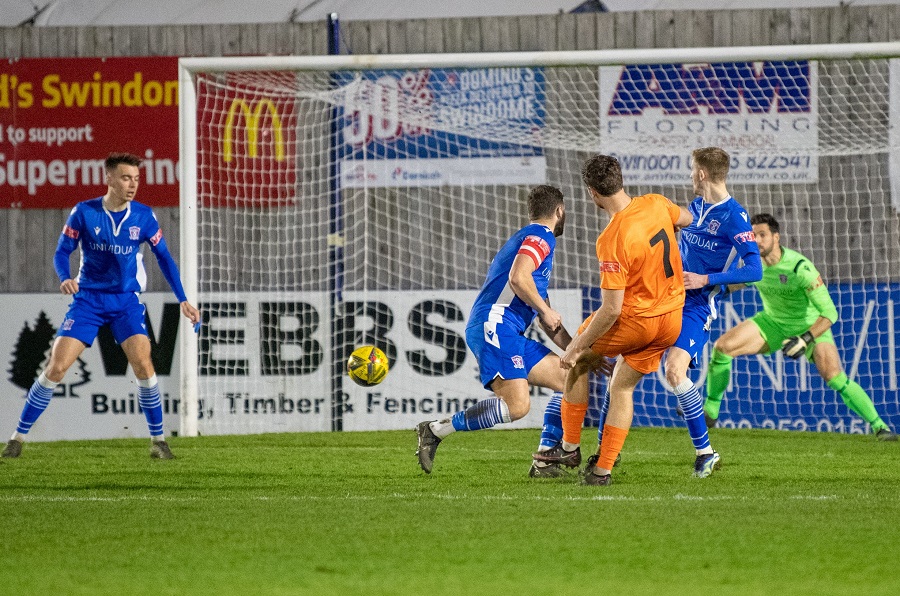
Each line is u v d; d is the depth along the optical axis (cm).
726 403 3234
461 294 3238
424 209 3397
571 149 3356
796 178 3325
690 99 3322
